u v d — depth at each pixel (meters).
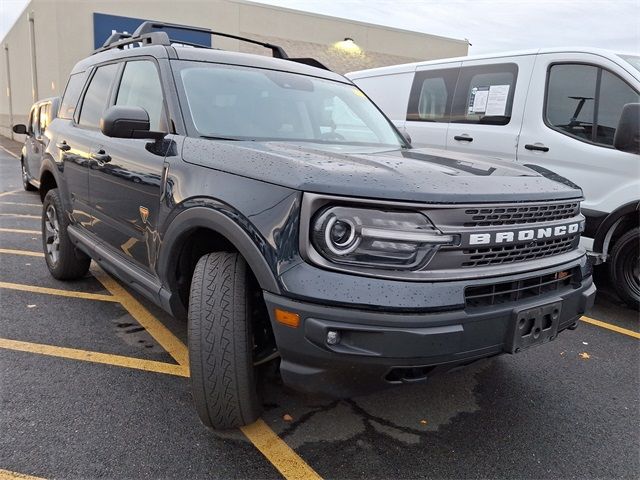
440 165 2.55
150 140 3.05
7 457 2.35
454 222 2.13
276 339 2.12
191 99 3.03
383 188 2.07
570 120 5.04
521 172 2.73
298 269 2.05
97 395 2.91
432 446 2.58
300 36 21.02
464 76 6.10
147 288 3.00
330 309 2.00
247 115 3.14
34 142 8.88
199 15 18.92
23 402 2.80
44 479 2.23
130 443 2.49
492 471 2.40
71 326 3.83
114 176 3.31
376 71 7.39
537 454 2.54
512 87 5.56
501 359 3.61
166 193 2.71
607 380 3.35
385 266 2.06
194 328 2.33
